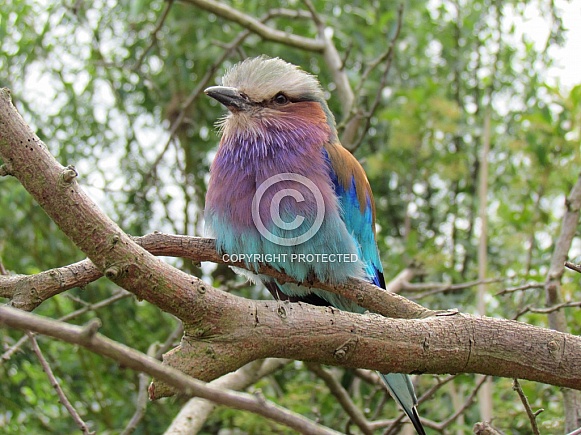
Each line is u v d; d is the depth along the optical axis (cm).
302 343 328
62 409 820
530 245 720
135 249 306
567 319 629
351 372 704
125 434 552
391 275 816
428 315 372
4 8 849
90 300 802
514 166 788
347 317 337
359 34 863
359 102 821
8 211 855
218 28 890
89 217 300
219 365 318
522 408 616
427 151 831
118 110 907
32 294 349
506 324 353
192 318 314
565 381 352
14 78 842
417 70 901
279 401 691
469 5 927
